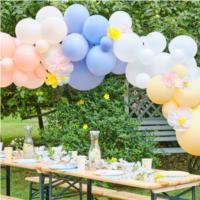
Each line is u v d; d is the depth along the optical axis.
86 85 4.15
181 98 3.85
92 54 3.87
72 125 6.29
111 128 6.17
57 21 3.82
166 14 6.55
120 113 6.35
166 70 3.94
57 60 3.92
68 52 3.86
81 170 4.50
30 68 3.95
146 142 6.40
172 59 3.94
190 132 3.83
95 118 6.25
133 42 3.83
